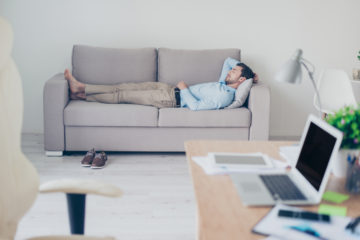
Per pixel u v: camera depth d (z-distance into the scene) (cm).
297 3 455
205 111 374
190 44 457
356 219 121
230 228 119
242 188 146
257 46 461
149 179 333
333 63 469
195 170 166
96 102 393
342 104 380
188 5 450
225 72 413
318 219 123
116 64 418
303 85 470
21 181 141
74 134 376
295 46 463
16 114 142
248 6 454
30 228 251
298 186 148
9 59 139
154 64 425
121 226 256
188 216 272
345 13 460
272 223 121
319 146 150
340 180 160
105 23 448
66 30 446
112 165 362
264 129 377
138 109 372
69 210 148
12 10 438
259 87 380
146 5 447
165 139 379
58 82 370
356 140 154
